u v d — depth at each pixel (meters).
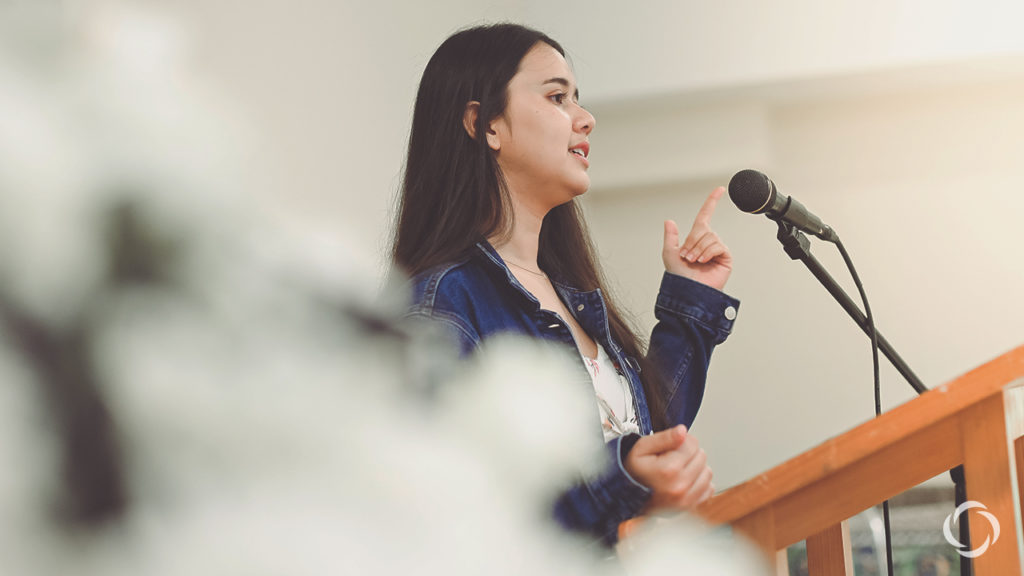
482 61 2.20
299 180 3.57
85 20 0.29
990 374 1.09
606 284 2.39
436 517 0.31
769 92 5.89
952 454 1.15
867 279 5.92
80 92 0.28
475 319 1.90
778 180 6.09
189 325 0.29
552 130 2.14
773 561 1.16
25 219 0.27
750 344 5.95
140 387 0.27
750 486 1.14
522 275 2.13
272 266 0.31
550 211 2.30
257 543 0.28
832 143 6.05
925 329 5.84
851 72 5.64
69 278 0.27
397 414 0.32
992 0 5.48
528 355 0.40
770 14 5.73
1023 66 5.63
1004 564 1.10
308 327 0.31
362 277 0.33
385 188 4.28
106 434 0.27
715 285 2.39
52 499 0.26
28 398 0.26
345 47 4.03
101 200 0.28
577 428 0.40
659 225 6.16
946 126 5.95
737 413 5.89
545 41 2.28
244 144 0.31
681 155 6.05
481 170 2.13
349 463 0.30
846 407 5.80
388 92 4.41
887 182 5.98
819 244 5.99
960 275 5.84
